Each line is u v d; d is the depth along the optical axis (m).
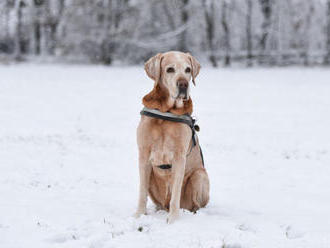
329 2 41.75
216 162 8.83
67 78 26.19
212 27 40.38
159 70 4.54
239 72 31.25
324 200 5.78
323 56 40.22
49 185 6.23
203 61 40.72
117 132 12.77
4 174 6.97
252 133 12.70
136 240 3.70
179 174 4.46
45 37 45.09
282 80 26.16
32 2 41.94
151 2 40.25
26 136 11.39
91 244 3.61
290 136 12.26
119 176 7.26
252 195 6.09
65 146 10.05
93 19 38.62
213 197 5.94
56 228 4.05
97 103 18.12
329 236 3.94
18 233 3.88
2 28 45.16
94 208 4.94
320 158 9.34
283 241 3.76
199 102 18.55
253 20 42.19
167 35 39.69
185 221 4.34
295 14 41.72
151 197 5.04
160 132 4.41
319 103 18.16
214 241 3.68
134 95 20.52
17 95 19.33
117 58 40.62
